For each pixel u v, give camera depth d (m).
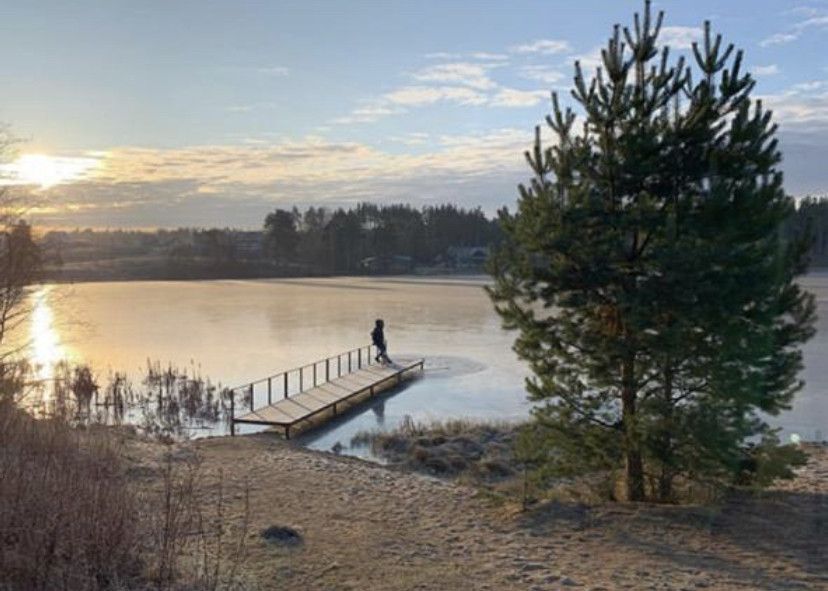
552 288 10.24
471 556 7.80
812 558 7.53
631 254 9.98
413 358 34.44
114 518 6.54
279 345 39.66
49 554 5.88
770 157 9.60
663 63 9.86
